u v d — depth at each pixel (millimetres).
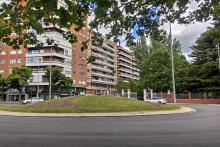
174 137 13688
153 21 10586
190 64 64750
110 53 140125
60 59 92688
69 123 20766
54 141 12609
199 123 20188
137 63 92438
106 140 12867
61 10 8148
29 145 11672
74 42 10297
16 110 34281
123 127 17984
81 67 103688
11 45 9398
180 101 62969
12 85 77562
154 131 15914
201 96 61031
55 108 33031
